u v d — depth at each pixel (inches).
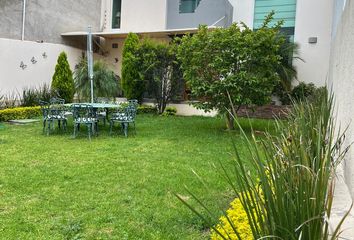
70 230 140.9
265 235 66.2
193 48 393.1
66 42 660.7
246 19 614.5
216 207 166.1
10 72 541.6
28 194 182.4
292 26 586.6
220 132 397.4
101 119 456.8
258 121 484.7
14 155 269.0
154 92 577.3
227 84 365.4
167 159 268.2
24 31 583.8
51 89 538.3
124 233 140.3
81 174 221.8
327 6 556.7
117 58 713.6
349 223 95.2
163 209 166.2
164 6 656.4
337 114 194.1
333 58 332.8
